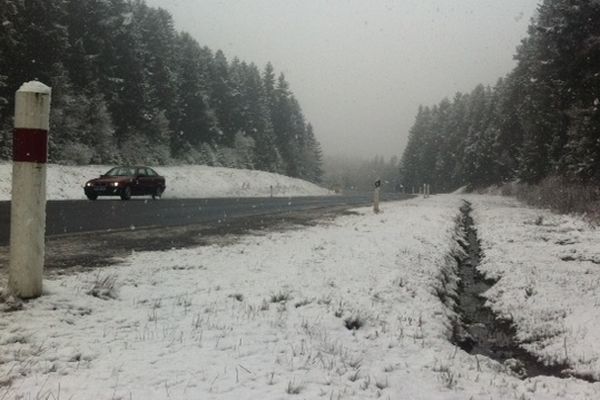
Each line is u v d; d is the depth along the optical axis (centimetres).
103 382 360
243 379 382
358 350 495
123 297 596
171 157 6694
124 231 1169
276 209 2242
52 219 1321
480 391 437
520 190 4425
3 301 513
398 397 391
